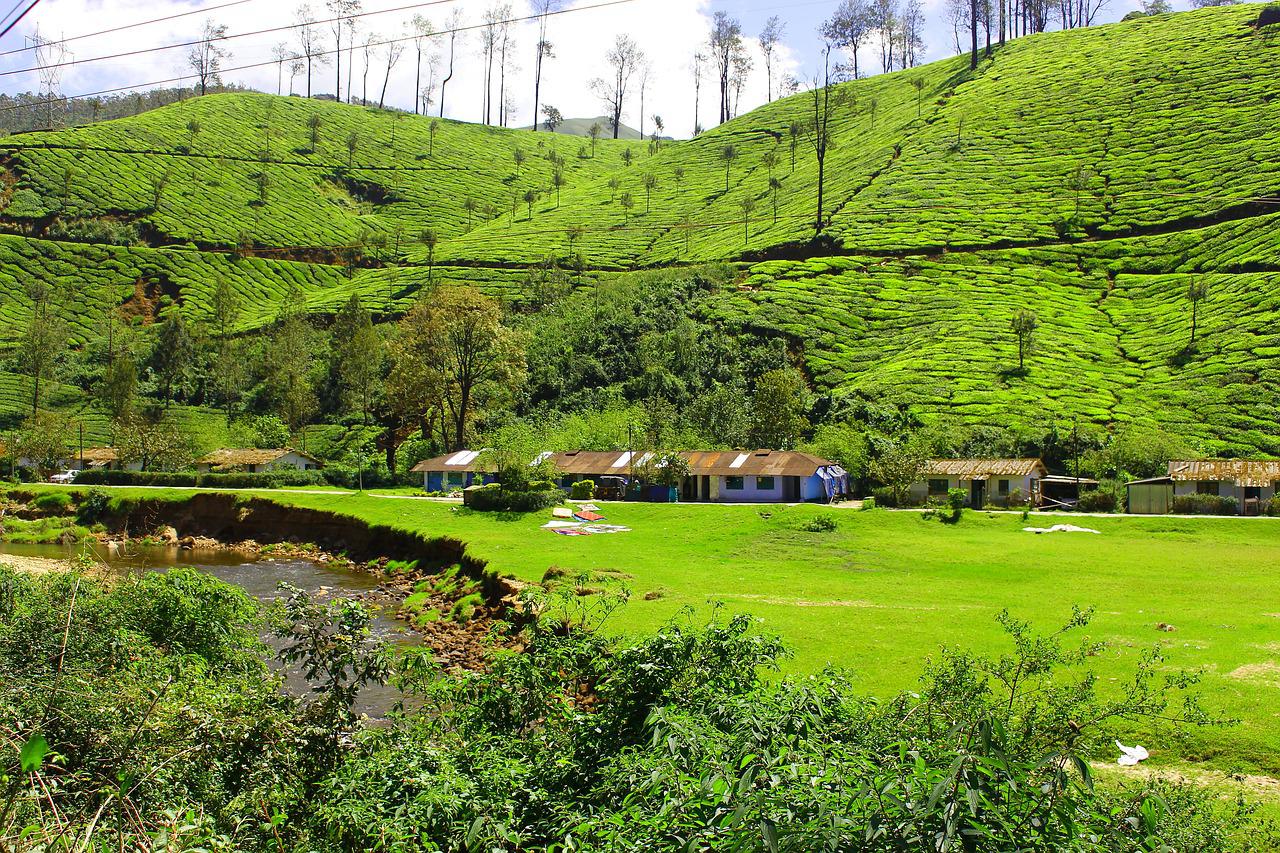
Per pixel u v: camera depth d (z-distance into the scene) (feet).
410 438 344.08
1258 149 501.15
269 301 535.60
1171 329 364.17
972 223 492.54
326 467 307.17
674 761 33.83
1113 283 424.87
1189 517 198.59
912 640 91.56
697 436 301.63
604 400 348.79
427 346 316.40
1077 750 32.99
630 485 254.88
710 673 44.09
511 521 204.33
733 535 185.88
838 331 387.55
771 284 436.35
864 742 37.99
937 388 319.47
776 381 303.27
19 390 387.75
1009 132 617.62
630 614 105.81
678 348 366.63
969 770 27.58
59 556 192.85
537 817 38.40
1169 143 547.49
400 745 42.45
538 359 381.60
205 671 53.72
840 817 27.32
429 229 649.20
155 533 225.35
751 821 28.07
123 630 53.21
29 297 480.64
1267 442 271.28
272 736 40.88
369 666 45.44
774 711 38.75
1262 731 62.49
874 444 275.18
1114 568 145.28
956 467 250.78
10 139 654.12
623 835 31.78
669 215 649.20
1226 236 421.59
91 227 559.79
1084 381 327.47
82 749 37.42
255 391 403.34
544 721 46.34
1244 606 110.52
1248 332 336.90
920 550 166.50
